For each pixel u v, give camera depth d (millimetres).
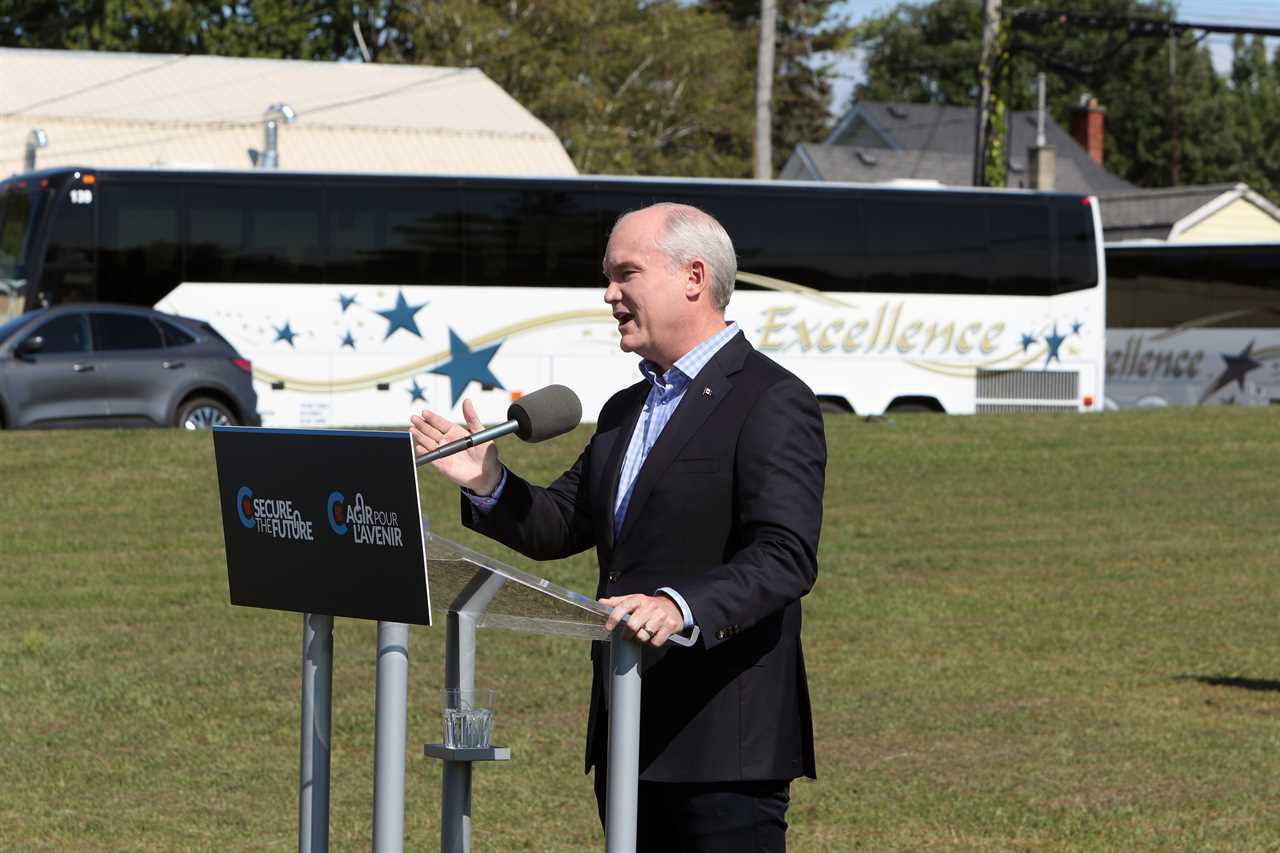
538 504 4270
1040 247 27797
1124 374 34406
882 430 23594
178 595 13594
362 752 8961
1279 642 12156
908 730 9445
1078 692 10453
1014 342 27719
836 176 62719
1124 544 16578
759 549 3846
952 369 27531
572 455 21734
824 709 9984
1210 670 11156
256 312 24812
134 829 7504
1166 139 84688
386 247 25344
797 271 27000
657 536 4008
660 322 4062
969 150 69062
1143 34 34531
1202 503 19047
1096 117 71188
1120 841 7223
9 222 24453
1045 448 22500
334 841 7348
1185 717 9727
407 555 3609
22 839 7316
